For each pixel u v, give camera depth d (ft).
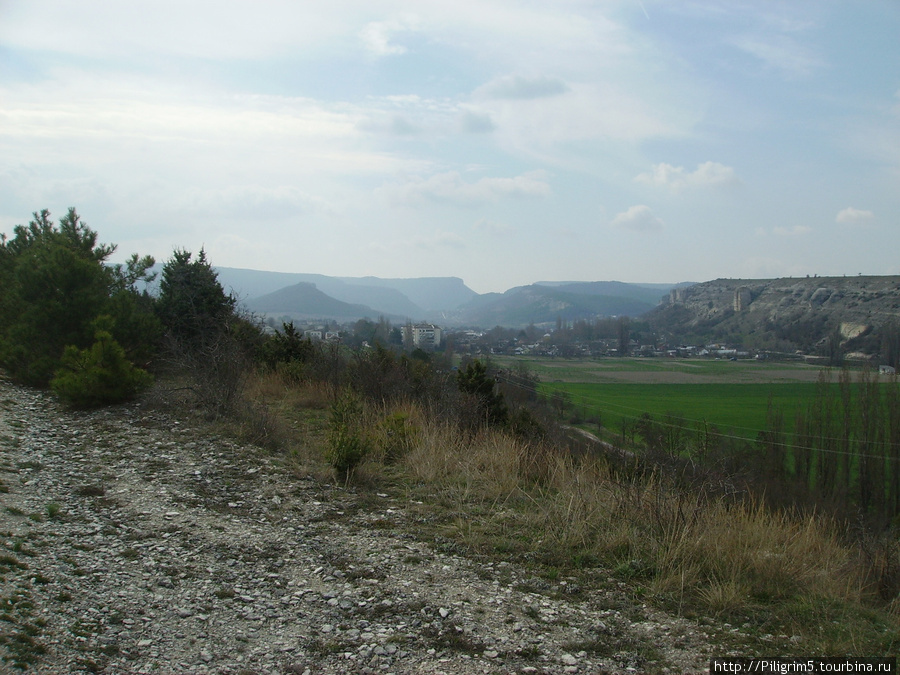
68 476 23.81
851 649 13.65
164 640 12.71
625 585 16.84
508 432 36.70
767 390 182.29
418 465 27.63
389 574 16.78
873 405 101.65
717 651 13.47
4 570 14.78
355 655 12.60
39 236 57.67
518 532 20.35
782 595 16.66
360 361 48.62
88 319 43.34
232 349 42.06
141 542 17.89
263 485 24.26
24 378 43.21
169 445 29.25
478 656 12.77
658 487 22.25
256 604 14.65
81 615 13.28
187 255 59.72
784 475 86.28
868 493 89.56
